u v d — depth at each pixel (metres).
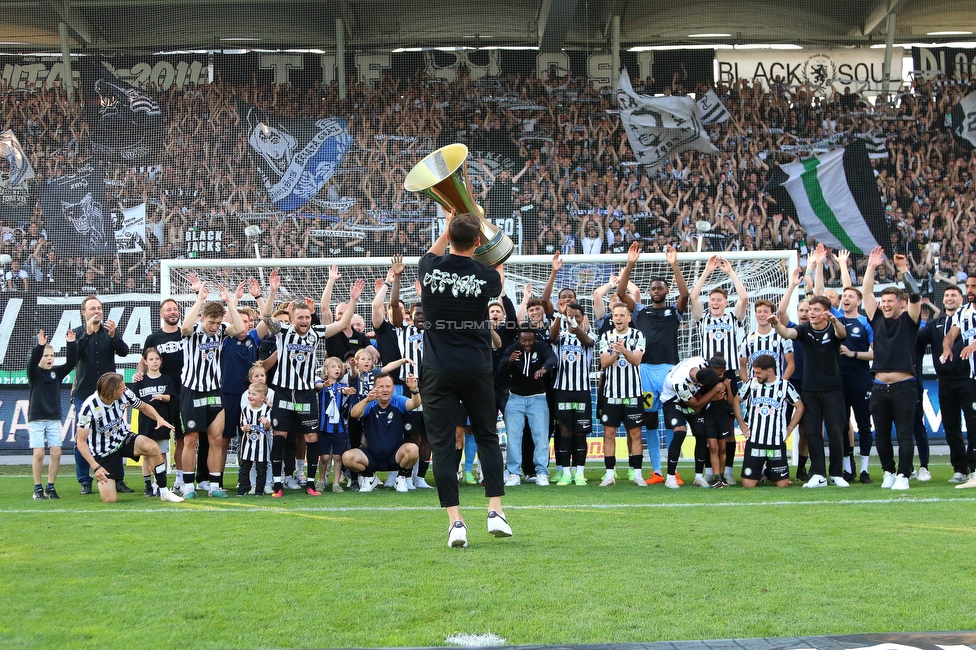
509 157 18.11
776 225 17.69
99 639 2.71
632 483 8.27
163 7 17.78
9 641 2.68
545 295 7.98
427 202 17.67
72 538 4.67
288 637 2.72
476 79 18.50
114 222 17.62
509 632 2.75
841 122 18.33
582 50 18.59
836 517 5.30
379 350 8.14
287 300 11.51
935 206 17.84
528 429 8.49
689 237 17.55
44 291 16.81
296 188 17.84
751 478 7.68
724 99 18.38
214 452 7.35
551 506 6.15
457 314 4.21
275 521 5.34
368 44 18.41
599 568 3.66
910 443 7.04
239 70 18.28
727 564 3.76
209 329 7.23
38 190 17.70
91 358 7.93
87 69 18.16
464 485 8.12
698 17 18.31
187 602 3.15
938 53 18.70
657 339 8.38
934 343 7.75
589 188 17.94
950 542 4.31
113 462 6.98
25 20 17.81
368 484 7.67
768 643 2.63
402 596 3.19
